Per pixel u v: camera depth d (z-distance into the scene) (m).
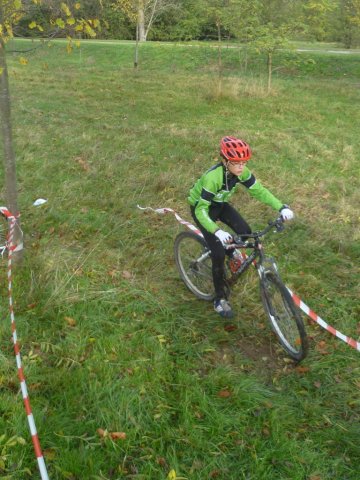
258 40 15.41
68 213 6.37
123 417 3.21
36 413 3.16
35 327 4.05
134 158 8.74
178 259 4.97
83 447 2.98
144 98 14.96
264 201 4.05
